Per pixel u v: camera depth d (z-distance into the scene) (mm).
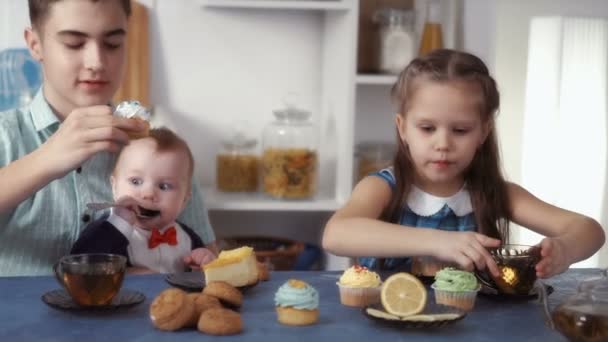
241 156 2992
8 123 1948
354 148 3084
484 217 1875
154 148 2031
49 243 1915
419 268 1542
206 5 2797
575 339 1177
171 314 1196
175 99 3086
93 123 1577
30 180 1606
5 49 2816
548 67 2830
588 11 2842
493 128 1871
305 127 2939
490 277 1435
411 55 2947
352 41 2793
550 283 1542
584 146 2895
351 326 1247
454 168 1751
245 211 3180
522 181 2875
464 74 1754
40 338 1163
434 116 1730
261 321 1263
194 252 1984
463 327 1261
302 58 3137
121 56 1896
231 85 3113
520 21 2795
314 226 3201
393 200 1850
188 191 2123
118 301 1321
